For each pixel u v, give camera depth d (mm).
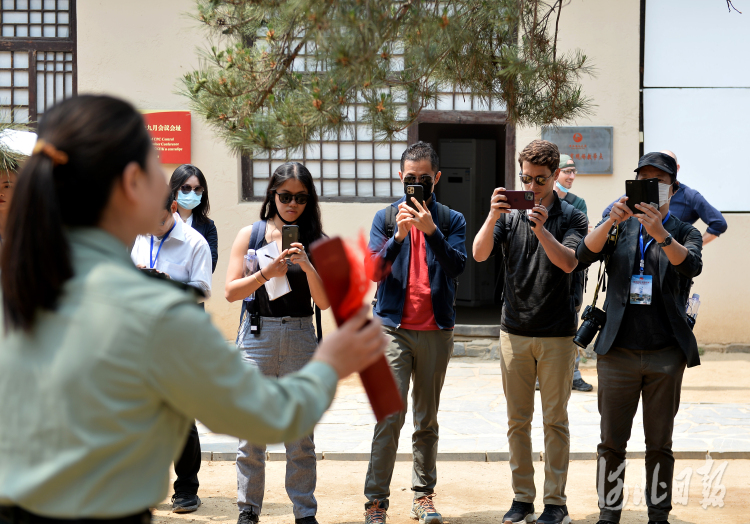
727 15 8711
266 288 3957
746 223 8789
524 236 4062
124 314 1371
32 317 1381
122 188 1465
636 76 8664
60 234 1389
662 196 3717
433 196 4297
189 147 8500
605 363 3850
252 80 3225
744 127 8781
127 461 1378
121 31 8453
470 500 4625
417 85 3428
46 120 1467
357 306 1621
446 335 4148
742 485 4820
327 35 2658
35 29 8680
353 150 8836
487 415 6414
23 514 1377
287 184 3953
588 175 8680
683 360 3768
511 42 3617
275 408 1469
